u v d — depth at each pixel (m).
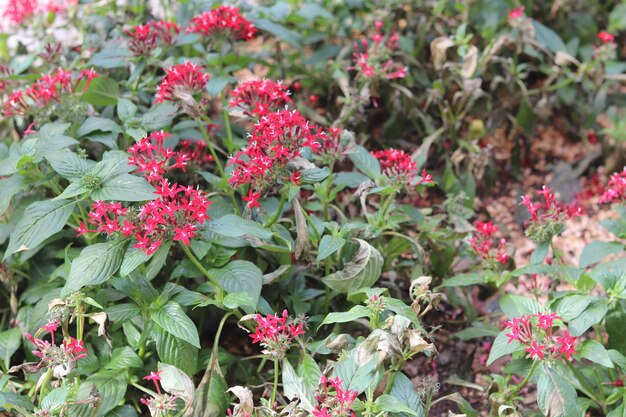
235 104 1.02
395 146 1.34
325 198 1.07
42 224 0.96
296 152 0.96
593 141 1.39
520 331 0.93
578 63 1.33
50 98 1.07
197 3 1.32
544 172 1.36
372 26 1.38
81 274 0.93
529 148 1.37
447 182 1.28
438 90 1.29
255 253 1.07
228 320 1.10
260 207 1.05
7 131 1.22
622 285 0.97
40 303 1.03
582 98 1.38
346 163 1.32
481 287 1.18
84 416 0.94
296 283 1.08
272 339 0.92
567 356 0.92
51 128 1.04
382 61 1.29
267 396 1.03
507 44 1.32
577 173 1.35
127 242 0.95
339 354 0.95
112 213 1.00
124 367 0.98
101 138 1.07
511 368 1.00
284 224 1.09
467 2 1.37
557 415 0.92
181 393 0.91
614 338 0.99
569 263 1.24
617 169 1.32
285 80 1.38
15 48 1.39
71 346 0.92
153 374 0.91
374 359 0.90
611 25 1.44
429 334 0.98
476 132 1.30
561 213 0.99
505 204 1.33
